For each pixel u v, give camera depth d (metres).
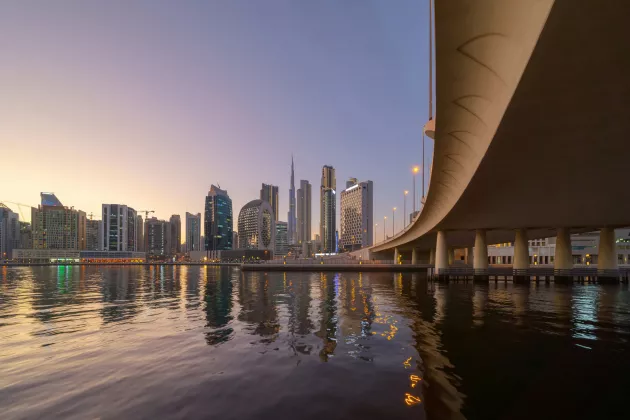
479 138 18.14
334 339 16.38
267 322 21.03
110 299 35.75
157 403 9.36
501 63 11.77
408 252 128.00
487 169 20.53
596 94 11.47
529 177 22.12
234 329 19.00
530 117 13.27
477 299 31.38
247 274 93.19
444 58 12.48
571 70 10.18
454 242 85.81
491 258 103.06
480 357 13.27
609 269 46.22
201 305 29.94
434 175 30.55
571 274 46.34
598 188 24.61
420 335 16.98
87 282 65.81
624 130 14.29
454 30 11.09
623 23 8.27
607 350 14.16
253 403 9.29
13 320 23.03
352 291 40.75
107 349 15.01
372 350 14.38
